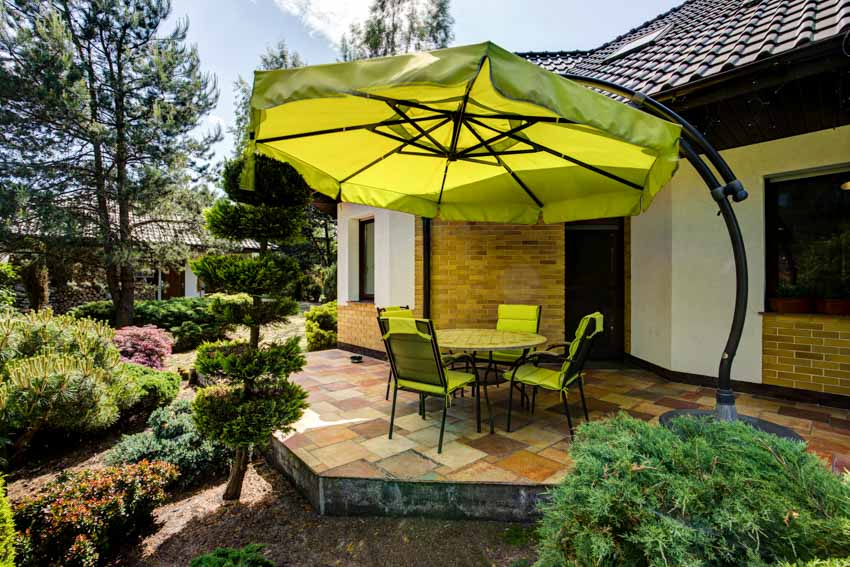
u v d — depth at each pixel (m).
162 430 4.17
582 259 6.71
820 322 4.27
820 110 3.79
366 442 3.48
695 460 1.43
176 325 10.93
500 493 2.73
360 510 2.88
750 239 4.71
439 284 6.46
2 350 4.04
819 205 4.44
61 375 3.69
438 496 2.78
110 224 10.30
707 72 3.48
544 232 6.36
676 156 2.22
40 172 9.32
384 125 3.11
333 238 23.25
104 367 4.53
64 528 2.46
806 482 1.32
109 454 3.88
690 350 5.20
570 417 3.78
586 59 6.95
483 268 6.42
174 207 11.16
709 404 4.39
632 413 4.14
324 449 3.35
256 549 2.17
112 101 10.02
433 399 4.80
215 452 3.78
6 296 6.85
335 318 9.88
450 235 6.46
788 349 4.46
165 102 10.41
